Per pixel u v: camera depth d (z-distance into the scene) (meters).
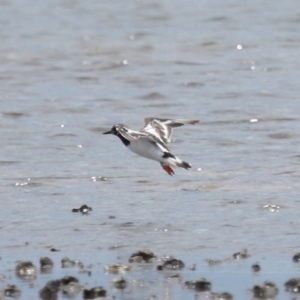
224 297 9.55
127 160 17.66
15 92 25.33
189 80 26.98
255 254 11.28
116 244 11.86
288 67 29.09
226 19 39.75
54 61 30.59
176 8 43.12
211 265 10.83
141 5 44.06
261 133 20.08
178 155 18.11
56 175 16.33
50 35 36.25
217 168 16.88
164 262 10.84
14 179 15.98
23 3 44.72
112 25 38.84
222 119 21.66
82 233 12.44
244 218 13.13
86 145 19.06
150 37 35.78
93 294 9.69
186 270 10.63
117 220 13.13
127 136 11.69
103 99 24.38
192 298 9.55
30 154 18.19
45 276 10.45
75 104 23.62
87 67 29.53
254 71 28.50
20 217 13.35
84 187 15.37
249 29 37.19
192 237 12.15
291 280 10.02
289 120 21.42
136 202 14.23
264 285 9.82
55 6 43.94
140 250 11.20
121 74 28.23
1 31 37.09
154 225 12.82
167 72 28.48
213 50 32.81
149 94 24.86
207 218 13.16
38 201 14.36
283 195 14.55
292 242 11.83
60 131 20.38
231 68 29.08
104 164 17.28
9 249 11.67
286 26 37.66
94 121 21.59
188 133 20.09
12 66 29.56
